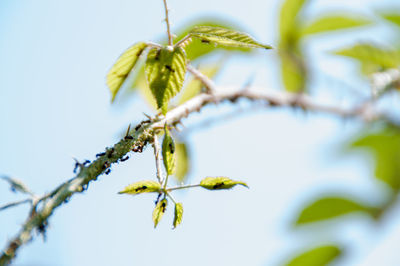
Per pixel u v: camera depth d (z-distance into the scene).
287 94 1.19
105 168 1.05
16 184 1.03
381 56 1.19
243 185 1.06
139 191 1.06
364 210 1.12
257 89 1.17
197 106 1.11
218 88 1.14
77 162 1.05
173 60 1.07
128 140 1.06
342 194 1.12
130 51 1.07
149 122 1.07
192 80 1.13
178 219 1.06
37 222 1.02
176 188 1.06
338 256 1.11
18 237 1.01
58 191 1.03
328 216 1.12
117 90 1.08
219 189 1.06
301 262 1.11
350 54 1.19
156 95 1.07
